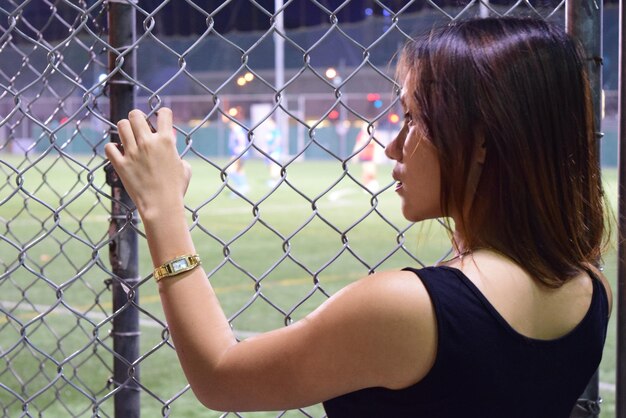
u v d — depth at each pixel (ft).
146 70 87.10
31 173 48.08
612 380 14.61
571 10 5.75
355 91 106.63
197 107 106.73
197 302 3.84
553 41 3.90
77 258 27.96
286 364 3.61
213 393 3.77
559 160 3.88
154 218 3.90
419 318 3.44
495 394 3.56
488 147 3.80
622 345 5.46
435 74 3.85
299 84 110.11
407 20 73.10
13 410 12.01
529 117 3.75
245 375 3.68
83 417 12.12
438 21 5.21
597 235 4.35
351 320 3.48
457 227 4.00
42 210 40.52
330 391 3.61
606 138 71.67
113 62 5.02
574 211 4.00
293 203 53.88
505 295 3.70
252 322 19.70
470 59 3.77
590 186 4.23
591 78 5.78
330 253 31.83
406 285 3.49
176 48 86.07
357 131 107.76
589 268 4.25
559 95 3.85
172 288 3.86
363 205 53.36
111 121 5.04
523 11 5.94
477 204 3.85
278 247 33.24
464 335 3.48
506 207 3.80
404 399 3.54
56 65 5.22
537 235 3.83
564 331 3.94
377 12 85.56
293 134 111.65
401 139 4.24
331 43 103.55
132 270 5.30
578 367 4.04
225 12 53.88
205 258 29.94
